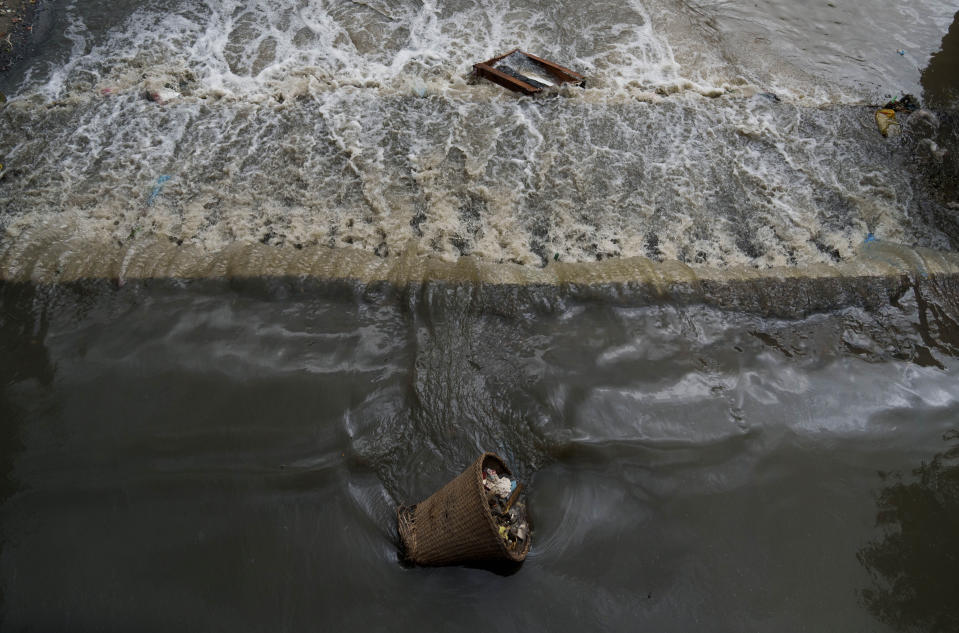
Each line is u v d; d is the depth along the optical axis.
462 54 6.97
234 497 3.61
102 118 6.07
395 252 5.01
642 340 4.46
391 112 6.19
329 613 3.18
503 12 7.61
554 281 4.80
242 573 3.31
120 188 5.43
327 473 3.71
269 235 5.11
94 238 5.02
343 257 4.94
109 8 7.48
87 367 4.20
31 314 4.51
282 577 3.30
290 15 7.50
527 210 5.36
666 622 3.19
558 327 4.54
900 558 3.46
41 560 3.36
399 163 5.70
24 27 7.15
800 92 6.61
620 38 7.24
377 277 4.80
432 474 3.73
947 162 5.88
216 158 5.71
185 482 3.66
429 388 4.12
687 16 7.61
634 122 6.16
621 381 4.20
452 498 3.16
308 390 4.10
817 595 3.30
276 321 4.51
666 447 3.87
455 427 3.94
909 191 5.63
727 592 3.30
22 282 4.68
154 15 7.40
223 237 5.09
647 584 3.32
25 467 3.72
